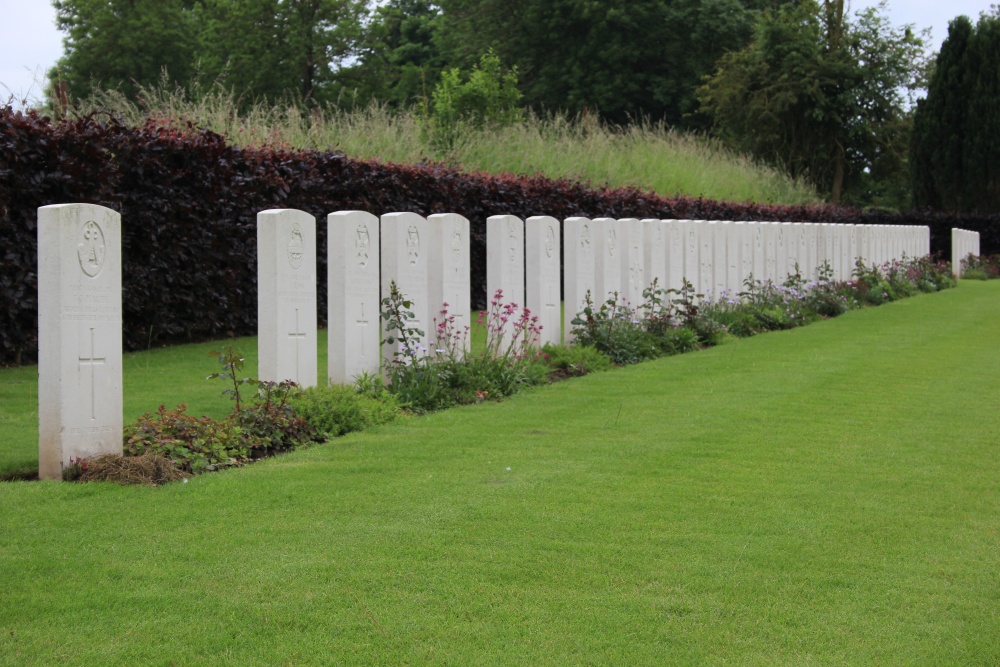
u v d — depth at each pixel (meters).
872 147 40.78
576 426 7.51
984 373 10.33
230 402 8.23
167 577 4.25
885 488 5.82
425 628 3.81
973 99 35.78
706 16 41.38
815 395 8.95
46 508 5.16
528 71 42.97
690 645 3.72
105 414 6.04
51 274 5.77
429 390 8.34
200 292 12.37
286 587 4.16
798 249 18.91
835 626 3.90
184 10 40.31
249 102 32.62
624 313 12.12
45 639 3.67
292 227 7.79
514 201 17.77
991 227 35.34
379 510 5.22
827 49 40.31
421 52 47.62
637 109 42.56
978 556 4.68
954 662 3.61
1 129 9.90
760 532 4.97
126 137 11.30
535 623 3.87
